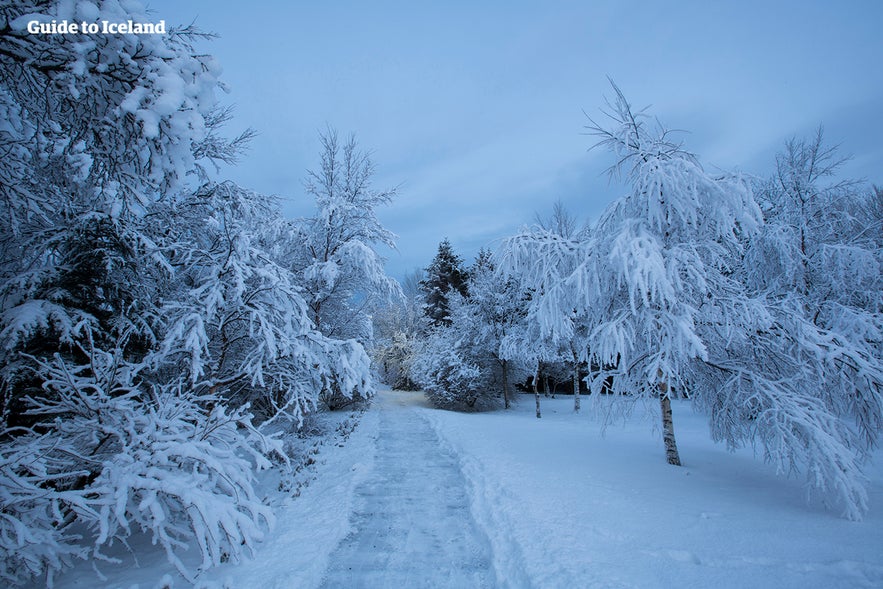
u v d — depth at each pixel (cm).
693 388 891
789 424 627
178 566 376
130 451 457
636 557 427
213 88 437
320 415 1441
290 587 388
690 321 700
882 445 987
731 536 480
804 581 377
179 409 522
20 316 486
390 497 662
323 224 1438
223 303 714
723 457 908
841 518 540
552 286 852
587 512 561
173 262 777
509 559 441
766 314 700
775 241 1036
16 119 503
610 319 866
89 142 446
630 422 1466
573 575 390
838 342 708
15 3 336
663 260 727
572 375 2825
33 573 352
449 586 407
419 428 1360
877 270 1029
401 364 3497
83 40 351
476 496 642
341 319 1582
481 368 2220
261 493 702
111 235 633
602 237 844
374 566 444
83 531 527
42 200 523
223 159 935
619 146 873
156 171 435
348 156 1501
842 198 1213
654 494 638
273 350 709
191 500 396
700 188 753
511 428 1313
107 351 618
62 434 465
